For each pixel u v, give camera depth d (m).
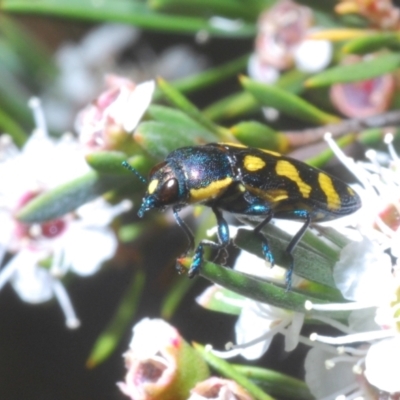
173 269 0.13
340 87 0.13
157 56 0.17
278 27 0.14
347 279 0.10
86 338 0.15
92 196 0.11
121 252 0.13
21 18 0.17
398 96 0.13
